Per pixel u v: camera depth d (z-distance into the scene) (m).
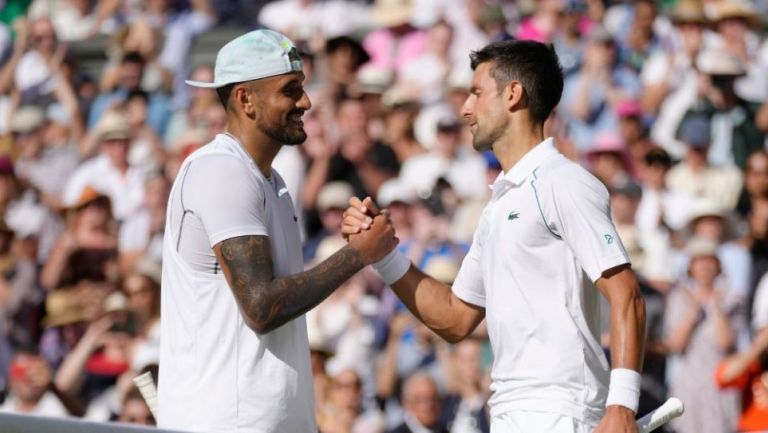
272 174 17.27
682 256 34.06
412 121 38.91
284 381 16.56
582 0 42.72
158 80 44.19
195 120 41.81
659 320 32.19
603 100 39.44
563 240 16.33
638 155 37.88
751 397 30.50
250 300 16.02
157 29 45.72
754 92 40.16
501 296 16.55
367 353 32.72
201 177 16.47
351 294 33.47
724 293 32.62
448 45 42.12
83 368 33.66
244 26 46.47
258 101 16.86
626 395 15.50
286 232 17.00
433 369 31.45
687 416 30.83
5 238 38.31
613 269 15.88
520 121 17.06
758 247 35.00
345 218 17.22
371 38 43.22
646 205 36.16
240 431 16.31
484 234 17.19
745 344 32.50
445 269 33.94
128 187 40.44
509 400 16.41
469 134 38.41
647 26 41.75
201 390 16.41
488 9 43.03
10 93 45.81
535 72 17.06
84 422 13.90
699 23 41.16
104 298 36.41
